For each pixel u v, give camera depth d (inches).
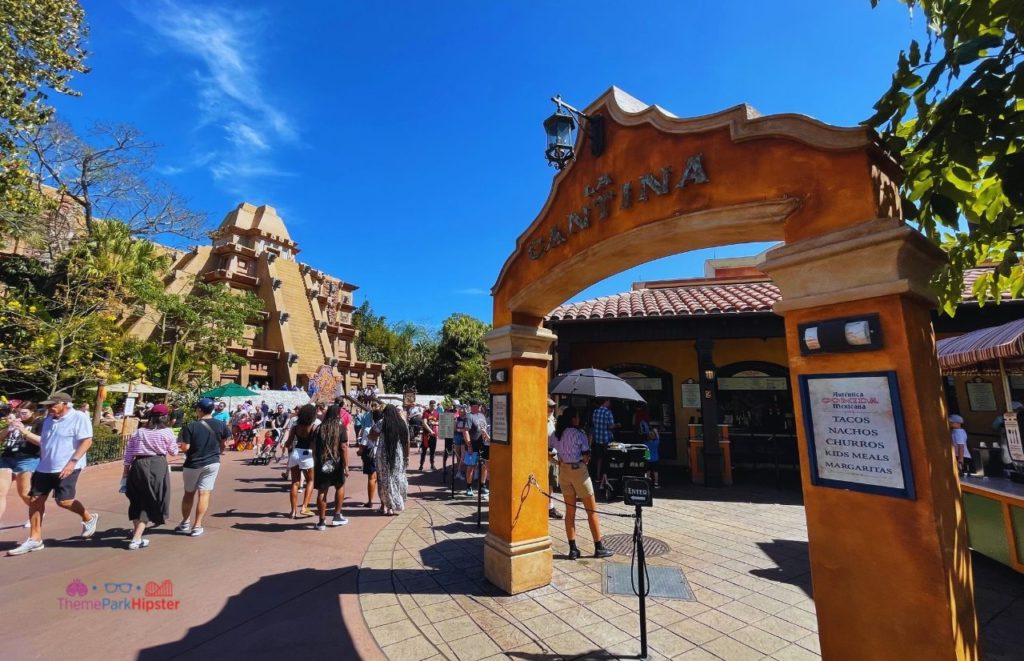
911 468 80.4
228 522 279.4
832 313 93.9
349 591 180.1
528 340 197.6
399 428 313.0
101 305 657.0
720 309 408.2
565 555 222.8
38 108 469.7
